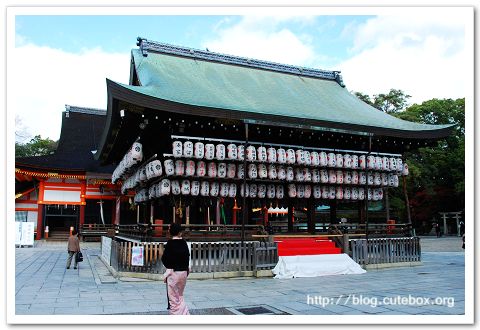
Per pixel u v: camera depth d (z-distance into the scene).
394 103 43.44
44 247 28.73
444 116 43.34
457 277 13.49
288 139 17.61
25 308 8.50
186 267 6.97
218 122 15.05
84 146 39.59
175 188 14.45
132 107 13.20
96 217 37.06
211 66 20.72
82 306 8.70
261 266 13.67
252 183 16.34
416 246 17.53
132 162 15.34
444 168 43.19
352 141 18.84
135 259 13.12
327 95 22.09
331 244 15.95
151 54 19.66
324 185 17.44
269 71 22.92
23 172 32.69
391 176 18.42
